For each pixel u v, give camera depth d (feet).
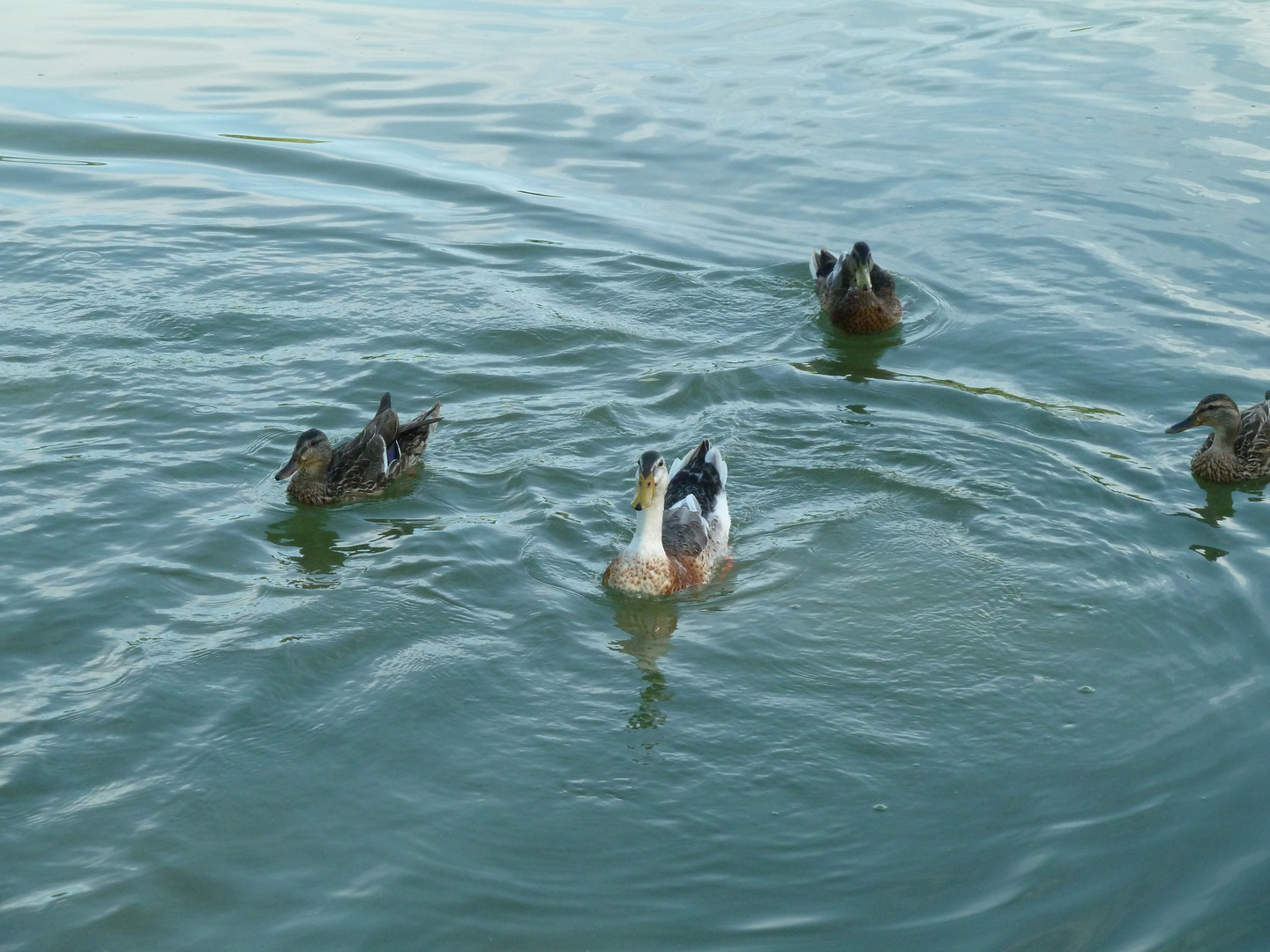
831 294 59.62
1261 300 60.59
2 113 81.41
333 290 61.62
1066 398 52.90
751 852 29.96
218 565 41.01
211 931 27.35
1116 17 106.93
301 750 32.89
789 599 40.45
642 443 49.29
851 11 107.86
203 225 68.39
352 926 27.55
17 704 33.88
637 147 79.05
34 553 40.78
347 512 44.62
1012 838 30.35
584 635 38.32
